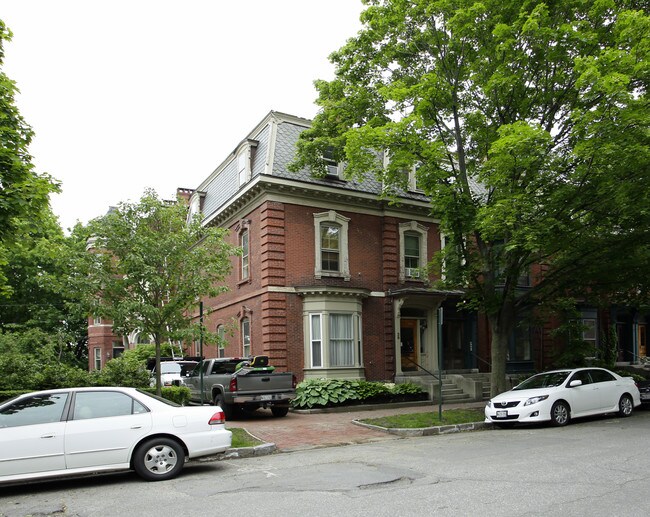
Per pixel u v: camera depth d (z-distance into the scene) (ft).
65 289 40.63
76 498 24.70
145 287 42.04
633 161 41.83
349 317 70.18
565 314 82.99
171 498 23.80
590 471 26.37
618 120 41.27
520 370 87.86
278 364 65.82
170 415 28.50
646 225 49.37
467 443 37.37
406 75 56.59
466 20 47.70
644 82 45.01
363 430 45.14
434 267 59.77
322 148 62.44
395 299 74.43
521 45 48.34
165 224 43.86
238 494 23.98
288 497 23.04
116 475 29.68
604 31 47.62
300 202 69.92
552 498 21.58
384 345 73.97
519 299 55.88
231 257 78.48
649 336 113.39
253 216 71.87
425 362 78.74
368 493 23.31
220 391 53.01
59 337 84.48
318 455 34.65
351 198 72.79
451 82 53.26
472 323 82.89
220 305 82.17
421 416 48.67
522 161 43.57
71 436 26.27
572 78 49.21
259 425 48.16
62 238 115.96
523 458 30.40
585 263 53.16
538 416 44.06
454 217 52.06
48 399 27.07
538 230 44.27
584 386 47.78
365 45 56.29
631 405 51.24
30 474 25.32
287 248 68.44
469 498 21.89
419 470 27.99
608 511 19.66
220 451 29.48
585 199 46.16
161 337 44.16
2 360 47.83
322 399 58.03
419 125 50.19
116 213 42.29
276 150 70.03
